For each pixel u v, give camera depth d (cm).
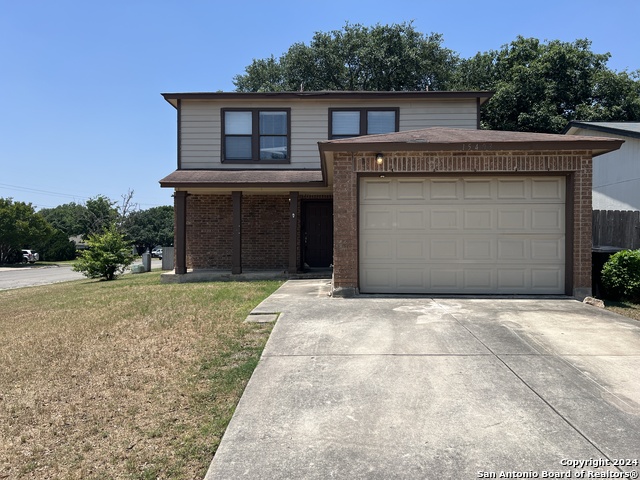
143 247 6028
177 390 422
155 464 307
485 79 2669
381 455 305
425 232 856
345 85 2816
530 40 2591
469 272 852
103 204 4788
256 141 1382
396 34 2681
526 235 842
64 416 380
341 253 840
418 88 2798
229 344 550
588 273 809
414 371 446
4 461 315
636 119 2381
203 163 1388
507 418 352
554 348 510
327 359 482
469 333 570
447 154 824
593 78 2392
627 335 560
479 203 848
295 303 770
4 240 3894
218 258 1404
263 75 3086
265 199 1412
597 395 391
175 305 816
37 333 686
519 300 792
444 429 337
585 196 809
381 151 822
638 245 1025
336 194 839
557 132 2275
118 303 900
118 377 461
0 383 458
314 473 287
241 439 330
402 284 861
